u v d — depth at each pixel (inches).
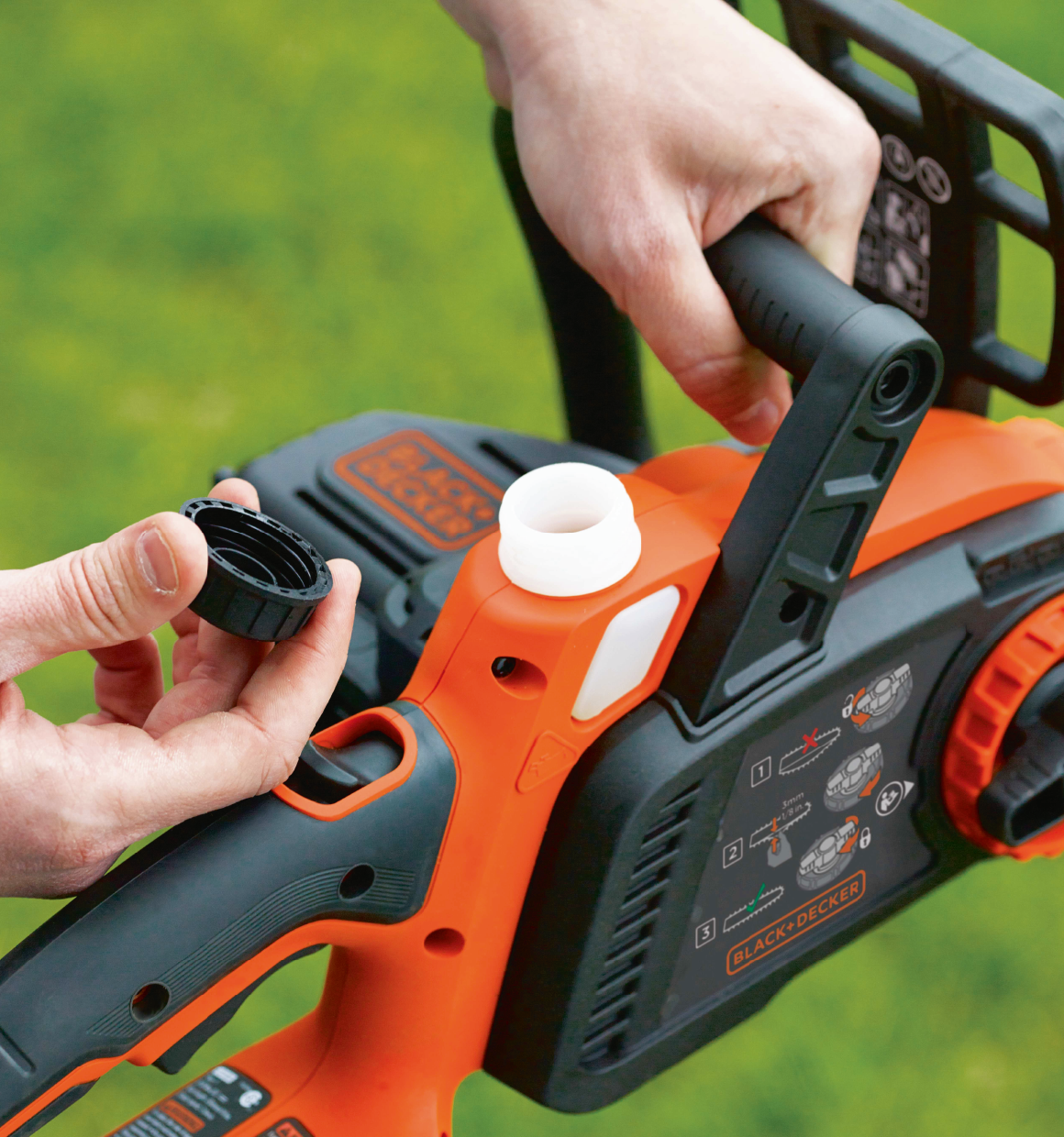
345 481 43.6
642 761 31.1
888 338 28.8
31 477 106.0
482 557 30.5
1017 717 37.4
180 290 121.5
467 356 116.5
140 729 27.9
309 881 28.4
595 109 34.3
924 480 35.8
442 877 30.7
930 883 40.7
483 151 135.4
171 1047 28.8
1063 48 137.4
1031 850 40.4
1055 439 39.2
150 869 27.4
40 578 25.9
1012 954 83.0
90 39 146.7
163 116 137.9
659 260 33.4
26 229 125.3
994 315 39.4
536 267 45.9
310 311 120.0
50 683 92.0
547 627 28.8
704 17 34.9
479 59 145.7
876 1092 77.4
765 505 30.0
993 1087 77.7
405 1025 33.0
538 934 32.8
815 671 32.8
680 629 31.2
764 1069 78.4
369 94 141.2
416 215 128.8
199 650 30.5
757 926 36.4
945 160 36.6
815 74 35.0
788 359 31.2
